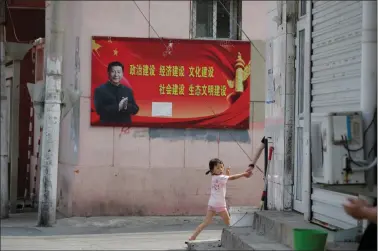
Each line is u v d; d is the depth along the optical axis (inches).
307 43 306.8
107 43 487.8
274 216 314.5
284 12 344.5
